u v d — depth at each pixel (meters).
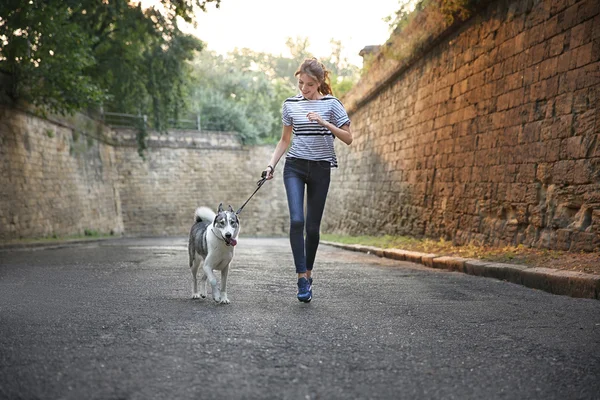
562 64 8.55
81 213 26.05
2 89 18.05
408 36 15.45
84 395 2.57
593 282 5.57
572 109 8.27
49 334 3.78
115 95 30.61
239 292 5.96
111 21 25.61
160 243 20.20
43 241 17.80
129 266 9.05
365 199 20.97
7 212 17.86
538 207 9.06
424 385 2.80
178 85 31.47
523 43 9.72
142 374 2.88
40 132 21.48
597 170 7.69
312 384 2.78
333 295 5.82
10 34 16.39
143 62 29.88
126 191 35.09
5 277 7.52
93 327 4.02
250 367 3.04
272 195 40.03
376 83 19.19
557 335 3.94
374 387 2.75
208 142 38.31
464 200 11.95
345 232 23.64
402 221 16.31
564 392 2.73
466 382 2.86
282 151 5.55
